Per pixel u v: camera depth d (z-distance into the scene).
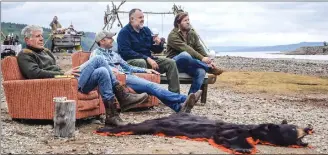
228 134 5.78
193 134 6.16
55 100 6.43
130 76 8.20
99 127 7.12
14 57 7.43
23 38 7.47
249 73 18.94
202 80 9.86
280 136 5.84
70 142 6.05
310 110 10.07
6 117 7.76
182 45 9.88
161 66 9.35
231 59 33.16
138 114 8.65
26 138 6.24
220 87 14.70
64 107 6.33
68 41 29.31
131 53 9.18
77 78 7.38
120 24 20.03
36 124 7.29
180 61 9.71
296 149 5.78
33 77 7.33
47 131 6.74
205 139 5.98
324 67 26.05
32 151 5.54
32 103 7.28
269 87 14.77
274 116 8.93
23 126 7.08
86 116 7.42
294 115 9.17
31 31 7.42
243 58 35.19
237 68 24.36
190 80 9.95
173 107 8.02
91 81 7.13
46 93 7.20
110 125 7.01
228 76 17.81
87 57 8.95
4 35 22.70
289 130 5.88
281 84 15.54
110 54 8.67
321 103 11.52
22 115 7.35
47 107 7.21
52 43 29.33
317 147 6.00
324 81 16.78
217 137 5.74
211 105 10.28
